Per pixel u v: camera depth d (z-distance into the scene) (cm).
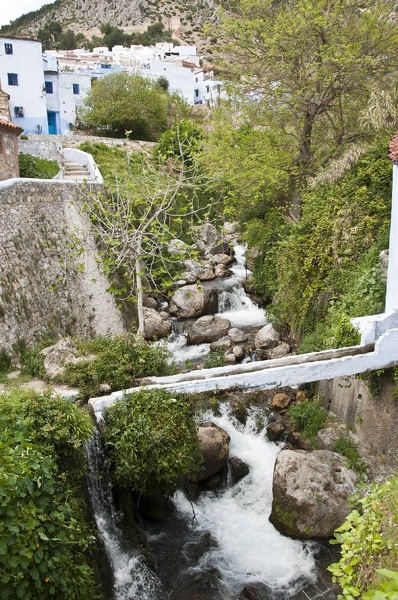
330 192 1762
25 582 612
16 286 1558
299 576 1031
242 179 2127
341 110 2167
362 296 1418
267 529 1164
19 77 4003
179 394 1087
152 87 4919
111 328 2095
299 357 1204
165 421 1019
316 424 1398
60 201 2052
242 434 1476
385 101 1830
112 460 988
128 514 1068
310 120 2209
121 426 993
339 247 1606
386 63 2048
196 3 13500
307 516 1112
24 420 823
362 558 625
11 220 1634
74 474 869
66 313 1842
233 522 1188
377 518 660
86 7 14150
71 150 3366
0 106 3531
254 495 1269
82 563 763
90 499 930
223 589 996
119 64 7088
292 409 1503
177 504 1223
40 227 1842
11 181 1692
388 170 1609
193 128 3562
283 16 2005
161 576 1018
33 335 1573
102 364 1221
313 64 2012
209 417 1502
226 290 2547
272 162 2183
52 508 714
